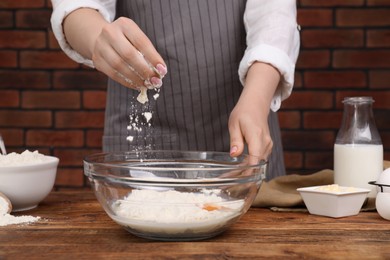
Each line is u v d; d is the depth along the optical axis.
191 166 1.25
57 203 1.37
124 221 1.03
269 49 1.41
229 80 1.66
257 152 1.20
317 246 1.01
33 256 0.95
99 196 1.07
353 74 3.20
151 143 1.71
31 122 3.26
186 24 1.62
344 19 3.18
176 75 1.64
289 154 3.24
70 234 1.09
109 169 1.05
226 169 1.05
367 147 1.36
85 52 1.30
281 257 0.95
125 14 1.69
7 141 3.27
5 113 3.26
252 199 1.08
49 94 3.26
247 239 1.05
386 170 1.25
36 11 3.23
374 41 3.18
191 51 1.63
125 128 1.72
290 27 1.49
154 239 1.04
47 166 1.31
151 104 1.68
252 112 1.26
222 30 1.62
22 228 1.13
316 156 3.23
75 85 3.25
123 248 1.00
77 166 3.27
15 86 3.25
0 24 3.23
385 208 1.19
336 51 3.20
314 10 3.19
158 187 1.02
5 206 1.22
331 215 1.23
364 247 1.00
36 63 3.25
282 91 1.46
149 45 1.09
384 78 3.20
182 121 1.68
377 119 3.21
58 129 3.27
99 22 1.30
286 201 1.29
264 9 1.51
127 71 1.12
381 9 3.17
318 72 3.21
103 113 3.26
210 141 1.71
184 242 1.03
